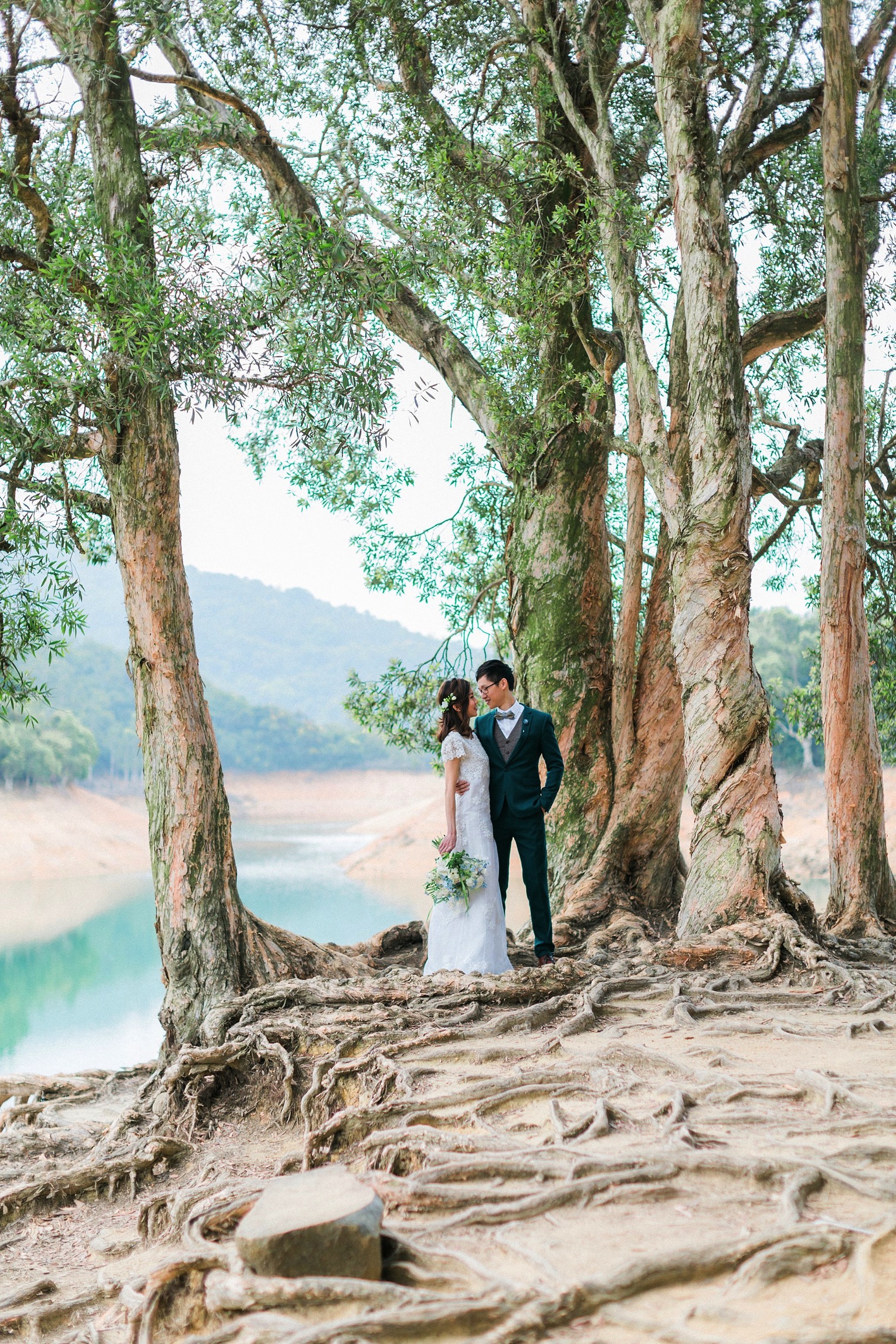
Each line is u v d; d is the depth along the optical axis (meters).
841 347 9.58
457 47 12.54
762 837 7.93
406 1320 2.32
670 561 10.74
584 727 10.87
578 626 11.08
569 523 11.20
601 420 11.02
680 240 8.62
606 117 10.01
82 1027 36.09
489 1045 5.20
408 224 11.31
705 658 8.27
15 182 8.22
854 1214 2.71
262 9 11.84
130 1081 8.48
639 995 6.12
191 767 7.92
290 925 51.62
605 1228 2.78
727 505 8.27
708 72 8.55
